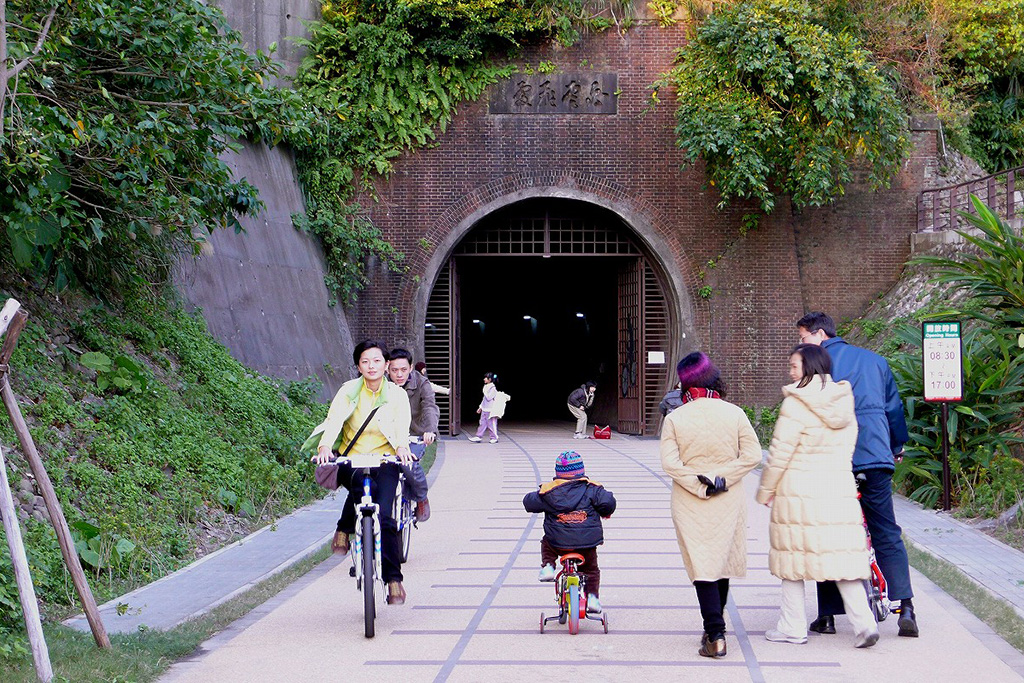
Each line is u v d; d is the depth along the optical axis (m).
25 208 9.00
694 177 23.45
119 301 13.58
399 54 22.42
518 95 23.23
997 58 25.58
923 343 11.55
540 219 24.77
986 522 10.52
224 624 6.78
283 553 9.44
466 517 11.50
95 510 8.95
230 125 11.48
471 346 44.78
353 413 6.93
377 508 6.63
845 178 22.27
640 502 12.61
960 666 5.58
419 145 23.16
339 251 22.75
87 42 10.43
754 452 5.91
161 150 10.45
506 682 5.37
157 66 10.73
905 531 10.24
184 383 13.43
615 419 30.62
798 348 6.16
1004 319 12.73
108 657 5.58
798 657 5.81
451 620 6.82
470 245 25.00
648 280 24.89
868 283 23.58
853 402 6.12
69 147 9.57
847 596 5.93
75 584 5.80
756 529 10.39
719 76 21.95
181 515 10.12
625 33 23.34
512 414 39.72
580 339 39.12
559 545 6.40
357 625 6.73
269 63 11.85
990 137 26.48
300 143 21.45
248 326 18.28
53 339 11.34
